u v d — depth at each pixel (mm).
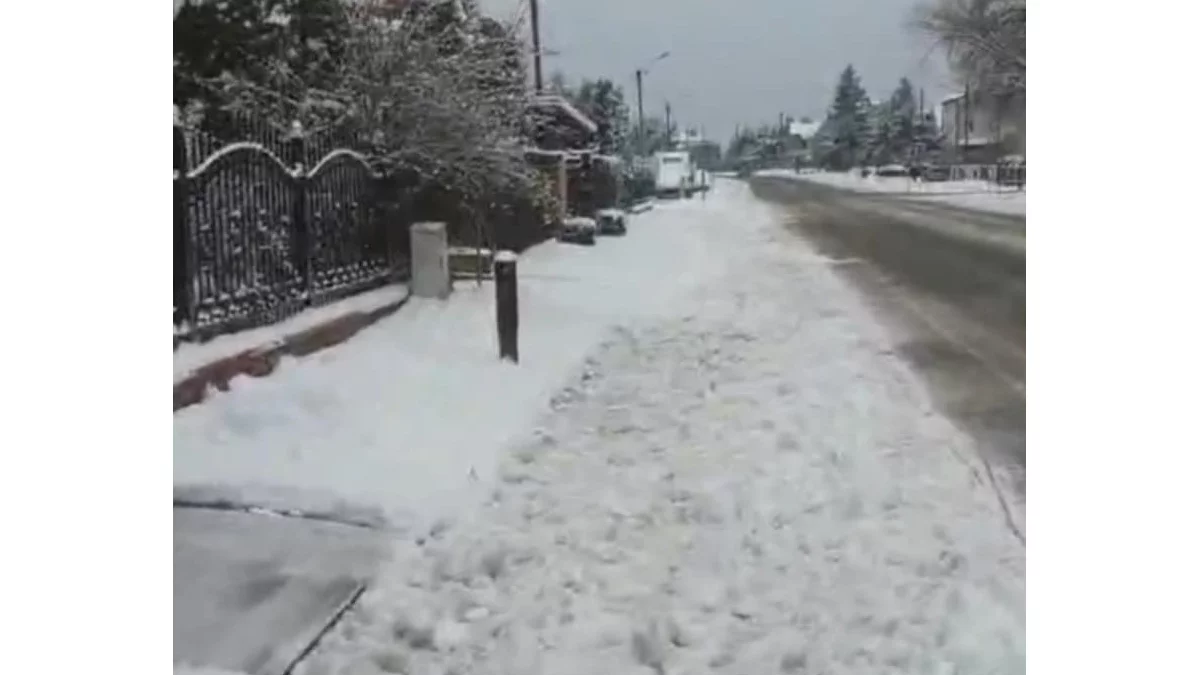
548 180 19203
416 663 3725
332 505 5012
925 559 4547
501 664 3721
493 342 9273
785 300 12438
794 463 5883
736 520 5016
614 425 6785
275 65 11945
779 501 5258
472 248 13742
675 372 8477
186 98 11359
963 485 5477
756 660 3742
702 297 12883
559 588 4281
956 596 4195
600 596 4215
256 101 11547
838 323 10641
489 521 4984
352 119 11938
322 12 12320
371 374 7613
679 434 6539
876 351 9086
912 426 6609
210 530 4688
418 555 4562
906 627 3965
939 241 18266
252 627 3861
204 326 7219
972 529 4875
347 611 4047
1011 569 4426
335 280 9828
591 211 23562
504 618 4027
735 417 6941
